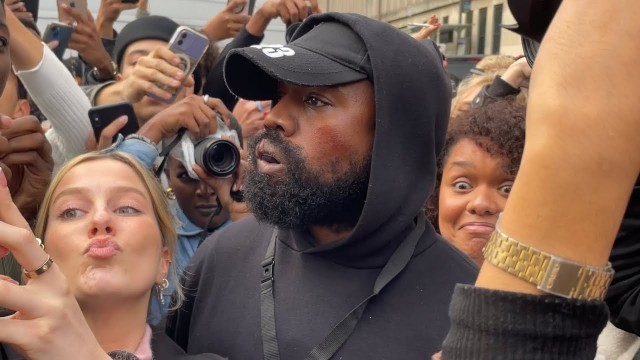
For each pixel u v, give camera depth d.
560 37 0.50
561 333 0.49
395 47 1.18
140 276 1.12
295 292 1.25
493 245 0.52
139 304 1.16
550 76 0.50
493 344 0.50
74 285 1.09
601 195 0.48
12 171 1.48
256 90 1.36
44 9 3.96
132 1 3.50
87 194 1.15
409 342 1.16
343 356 1.16
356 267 1.23
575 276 0.49
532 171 0.50
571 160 0.48
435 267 1.24
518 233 0.50
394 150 1.18
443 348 0.55
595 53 0.48
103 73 2.89
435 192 1.83
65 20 2.77
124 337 1.14
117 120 1.77
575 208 0.49
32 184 1.48
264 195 1.19
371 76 1.17
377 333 1.17
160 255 1.21
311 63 1.14
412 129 1.21
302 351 1.19
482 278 0.54
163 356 1.23
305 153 1.16
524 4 0.62
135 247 1.12
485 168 1.56
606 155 0.48
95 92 2.23
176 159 1.91
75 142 1.97
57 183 1.19
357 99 1.17
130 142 1.59
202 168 1.84
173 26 2.70
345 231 1.25
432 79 1.23
